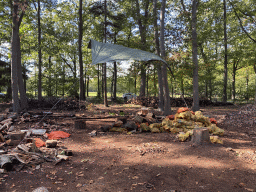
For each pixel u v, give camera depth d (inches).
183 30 515.2
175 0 673.6
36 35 821.2
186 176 147.2
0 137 235.3
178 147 216.7
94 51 372.5
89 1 948.0
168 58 503.8
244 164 167.3
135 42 610.9
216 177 145.1
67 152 193.6
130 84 1107.9
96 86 1598.2
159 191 126.0
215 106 781.9
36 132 283.4
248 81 1381.6
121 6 801.6
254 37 861.2
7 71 866.8
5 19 510.0
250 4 793.6
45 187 127.8
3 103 712.4
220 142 228.1
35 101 630.5
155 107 719.7
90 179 143.0
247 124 336.8
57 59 1024.2
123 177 145.8
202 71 814.5
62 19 956.6
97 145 232.8
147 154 196.9
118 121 327.0
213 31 712.4
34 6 703.7
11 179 140.3
